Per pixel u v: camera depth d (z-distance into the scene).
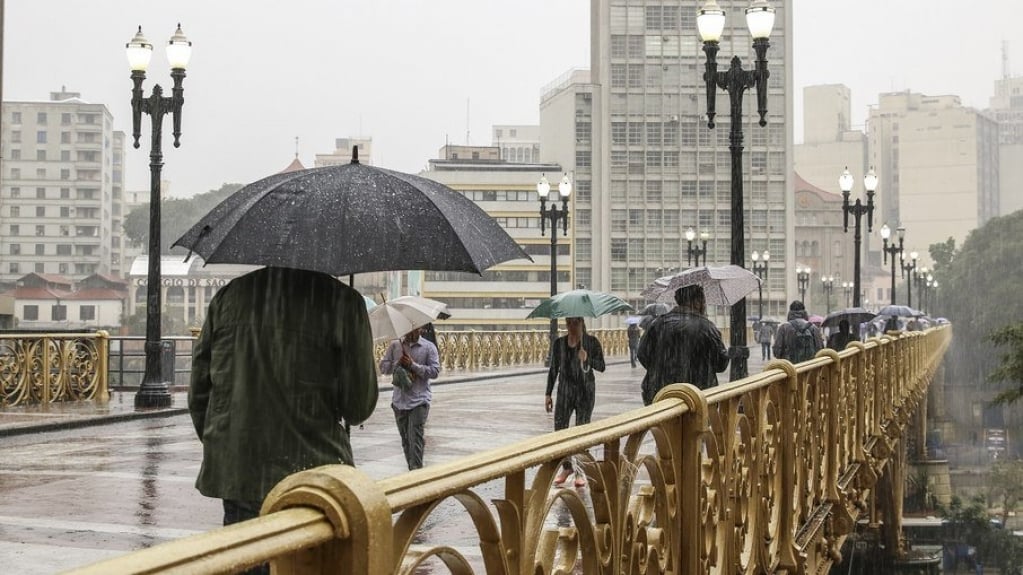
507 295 118.06
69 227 143.50
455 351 35.16
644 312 27.42
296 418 4.29
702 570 5.25
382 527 2.17
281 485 2.16
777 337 17.08
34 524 8.27
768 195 113.56
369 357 4.50
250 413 4.27
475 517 2.82
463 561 2.82
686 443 5.08
